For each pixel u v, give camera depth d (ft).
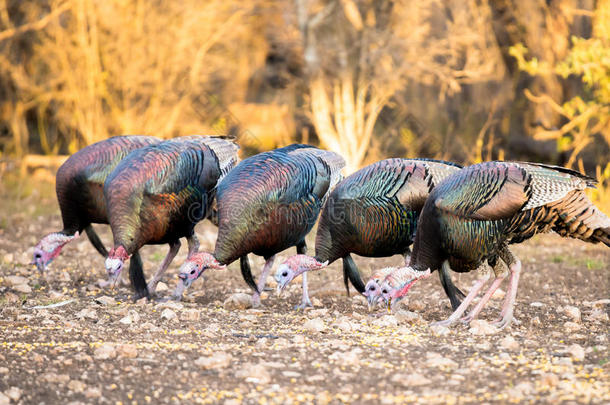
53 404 26.76
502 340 34.53
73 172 47.06
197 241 46.42
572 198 36.14
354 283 43.62
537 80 94.84
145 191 42.73
